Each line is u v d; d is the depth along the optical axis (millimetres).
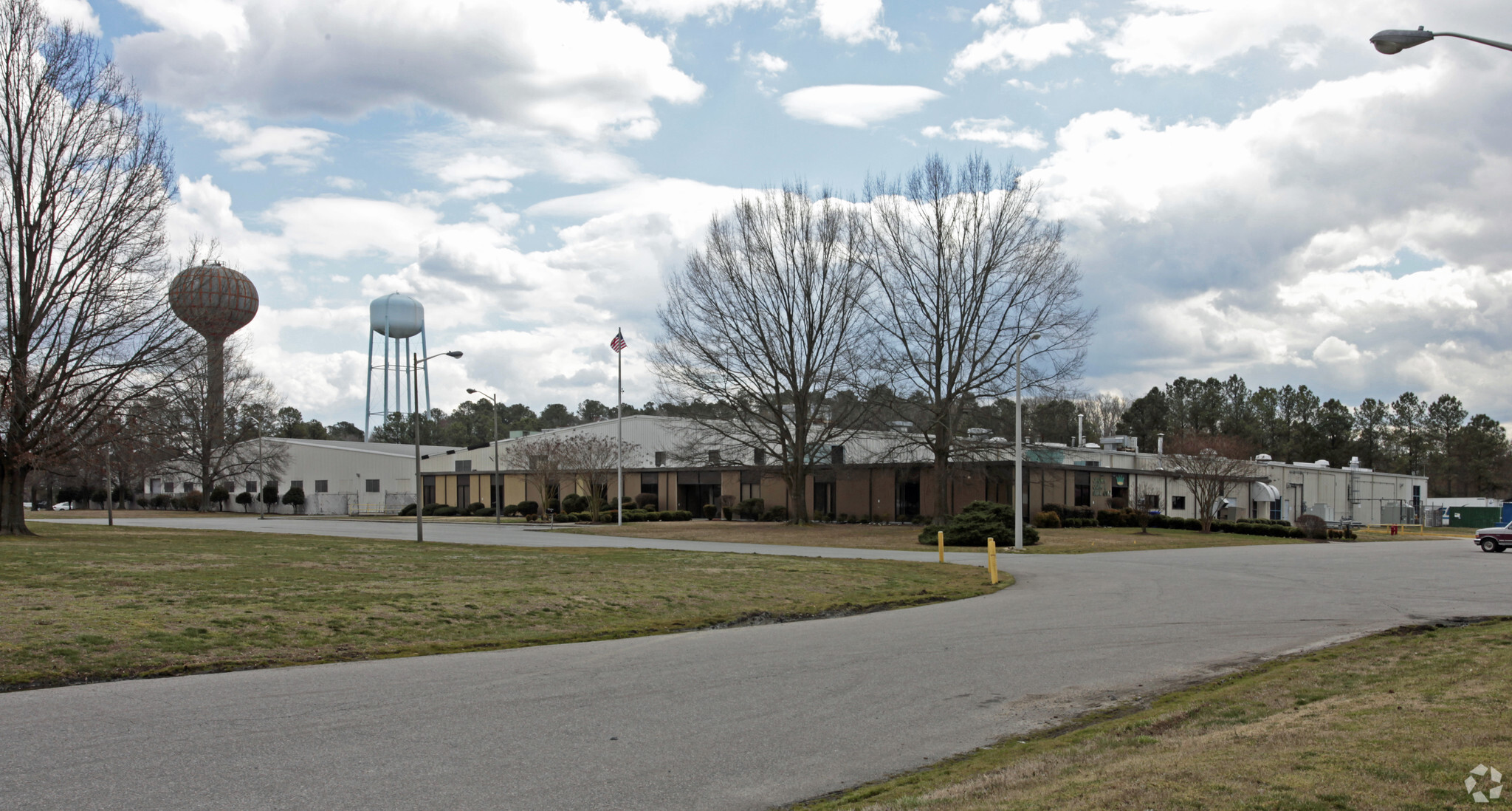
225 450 83375
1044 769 6844
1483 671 9945
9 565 19547
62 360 31234
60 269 31656
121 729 8375
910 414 46188
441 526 54531
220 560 22672
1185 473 50031
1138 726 8320
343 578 19281
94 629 12570
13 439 30922
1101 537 41625
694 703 9672
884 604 19312
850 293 48656
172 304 36969
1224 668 11641
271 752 7652
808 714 9250
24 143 31281
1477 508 74938
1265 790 5719
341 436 161750
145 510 83875
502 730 8461
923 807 5992
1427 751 6477
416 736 8219
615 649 13414
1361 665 11055
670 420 66438
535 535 44219
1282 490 69500
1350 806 5324
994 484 52406
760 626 16422
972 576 24078
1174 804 5516
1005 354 43844
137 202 32594
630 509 63719
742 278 49125
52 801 6363
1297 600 18859
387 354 96938
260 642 12781
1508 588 21219
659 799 6594
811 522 55344
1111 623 15688
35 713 8992
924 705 9672
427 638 13922
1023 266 44094
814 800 6629
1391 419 125500
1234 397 110938
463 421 144125
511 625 15273
